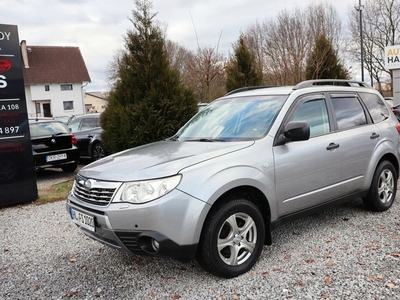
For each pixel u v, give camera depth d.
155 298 3.09
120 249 3.13
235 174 3.24
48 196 6.80
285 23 18.39
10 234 4.91
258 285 3.18
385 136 4.88
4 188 6.26
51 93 41.59
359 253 3.69
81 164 11.79
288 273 3.36
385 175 4.96
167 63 7.34
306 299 2.92
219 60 15.69
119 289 3.28
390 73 33.81
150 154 3.66
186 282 3.32
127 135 6.97
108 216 3.02
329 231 4.33
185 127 4.70
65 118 22.11
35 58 42.53
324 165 4.00
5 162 6.27
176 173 3.05
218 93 15.16
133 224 2.96
